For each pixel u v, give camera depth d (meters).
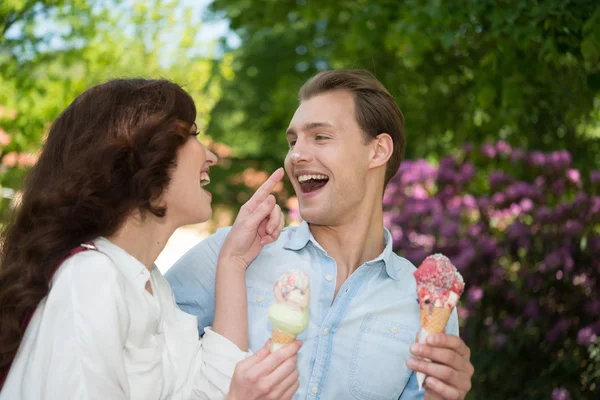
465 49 5.12
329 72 2.43
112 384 1.65
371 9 5.80
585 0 4.18
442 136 7.30
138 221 1.88
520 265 4.86
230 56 10.14
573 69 5.09
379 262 2.35
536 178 5.34
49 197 1.77
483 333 4.76
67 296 1.65
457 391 1.99
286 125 8.70
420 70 6.67
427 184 5.51
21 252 1.76
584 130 6.49
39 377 1.61
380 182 2.44
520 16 4.54
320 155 2.30
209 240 2.41
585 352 4.50
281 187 14.45
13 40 7.24
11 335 1.70
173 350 1.99
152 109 1.87
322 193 2.32
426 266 2.01
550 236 4.84
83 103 1.87
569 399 4.34
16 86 7.02
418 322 2.34
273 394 1.83
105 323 1.65
